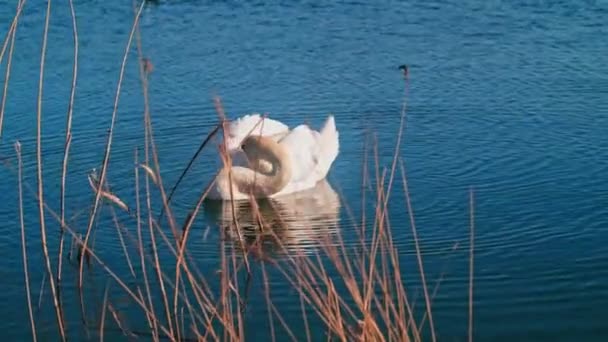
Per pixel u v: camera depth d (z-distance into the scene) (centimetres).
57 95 1580
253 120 1261
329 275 917
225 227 1069
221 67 1734
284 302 863
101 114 1469
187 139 1348
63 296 898
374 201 1124
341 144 1329
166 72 1706
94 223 1068
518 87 1550
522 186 1148
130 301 884
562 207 1081
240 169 1177
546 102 1466
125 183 1191
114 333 826
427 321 828
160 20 2133
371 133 1355
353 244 1002
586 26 1958
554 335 802
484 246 984
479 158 1246
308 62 1753
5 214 1100
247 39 1942
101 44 1923
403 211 1087
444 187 1153
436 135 1334
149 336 818
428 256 962
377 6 2198
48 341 816
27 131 1391
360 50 1830
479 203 1100
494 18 2048
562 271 921
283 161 1169
